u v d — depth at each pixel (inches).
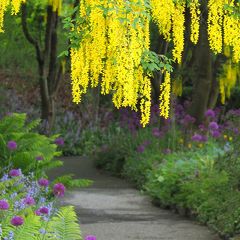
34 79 1115.3
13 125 464.8
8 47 1005.8
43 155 448.1
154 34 679.7
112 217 438.9
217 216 396.5
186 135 649.0
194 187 454.0
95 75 243.6
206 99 682.8
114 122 911.0
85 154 897.5
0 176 421.4
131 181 637.3
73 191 561.0
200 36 620.1
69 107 1019.9
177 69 639.1
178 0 260.2
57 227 222.2
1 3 256.4
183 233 385.7
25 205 277.1
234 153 452.4
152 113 768.9
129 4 223.3
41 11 826.2
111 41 225.1
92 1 236.8
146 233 384.2
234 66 631.2
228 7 258.1
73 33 247.9
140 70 246.4
